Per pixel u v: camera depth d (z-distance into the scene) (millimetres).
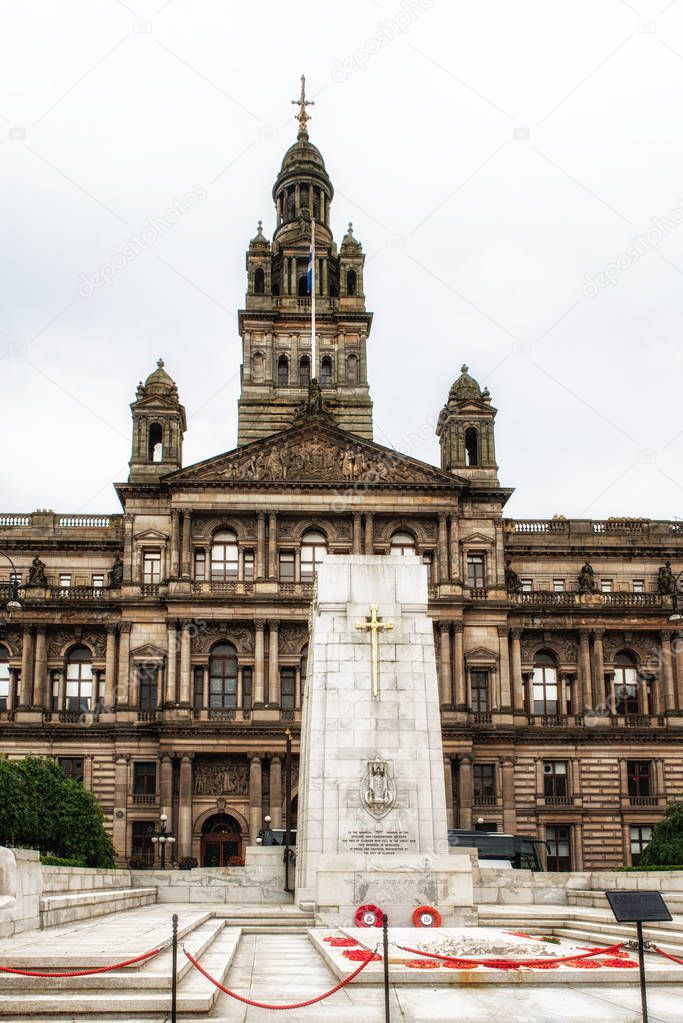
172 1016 22078
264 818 90312
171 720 92375
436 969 27766
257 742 92062
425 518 99562
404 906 40688
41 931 32062
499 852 68188
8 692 98438
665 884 52250
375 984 27266
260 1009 24219
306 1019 23328
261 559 96875
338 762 44188
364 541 98250
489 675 97750
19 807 64625
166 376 106562
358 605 45938
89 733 94688
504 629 98500
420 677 45250
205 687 95188
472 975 27516
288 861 54406
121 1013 23156
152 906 50094
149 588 97125
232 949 32719
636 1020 23375
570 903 52219
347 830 43531
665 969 28312
